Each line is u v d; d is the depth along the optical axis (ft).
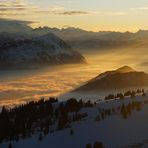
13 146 308.40
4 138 332.80
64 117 337.11
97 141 271.28
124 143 265.13
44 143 298.76
